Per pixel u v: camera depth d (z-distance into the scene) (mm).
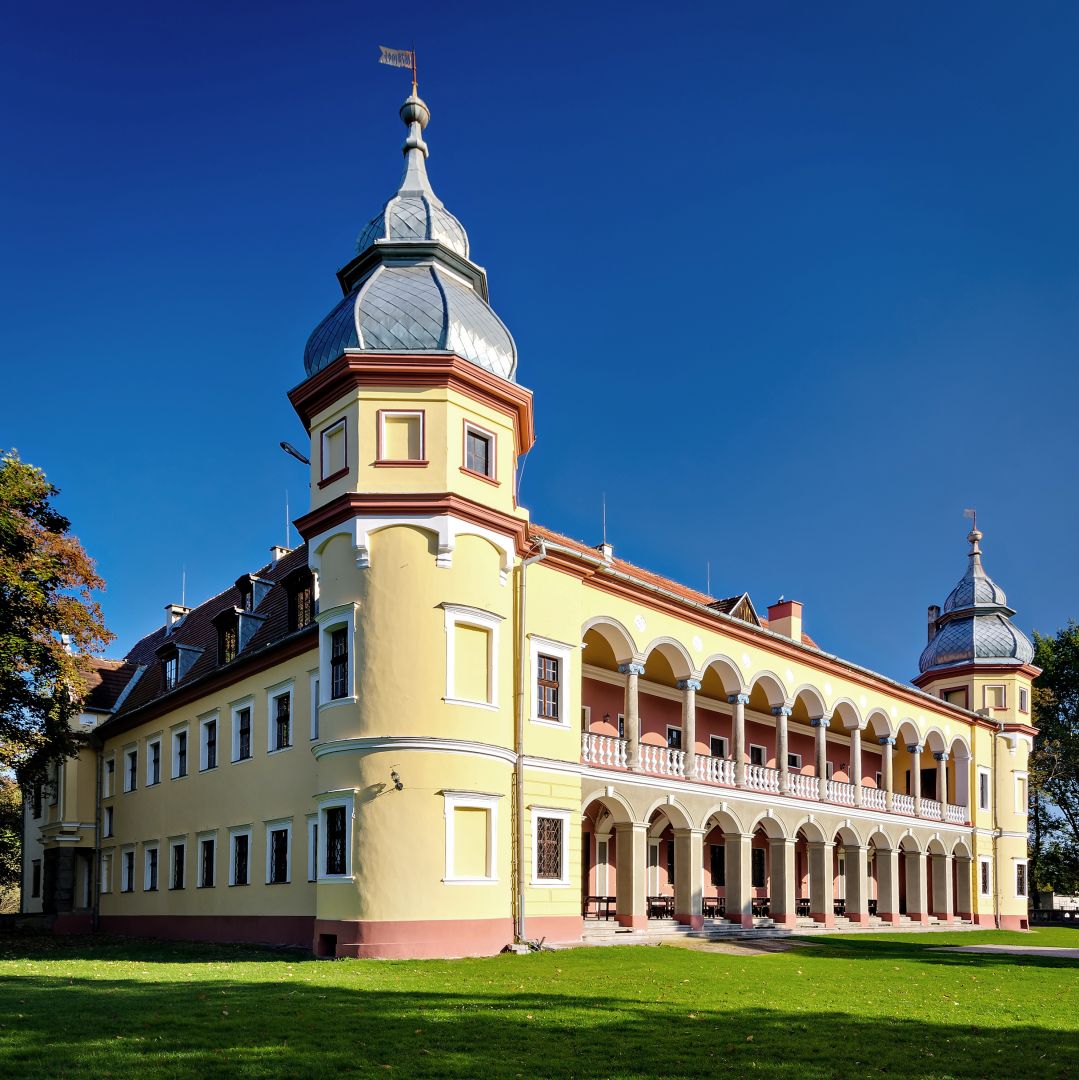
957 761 44969
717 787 29312
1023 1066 10211
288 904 25438
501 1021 11648
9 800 53875
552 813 23641
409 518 21500
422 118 26156
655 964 18766
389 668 21047
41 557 28766
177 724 32812
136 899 34000
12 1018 11320
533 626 24125
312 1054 9656
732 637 31094
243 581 32719
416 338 22312
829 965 20359
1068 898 65500
